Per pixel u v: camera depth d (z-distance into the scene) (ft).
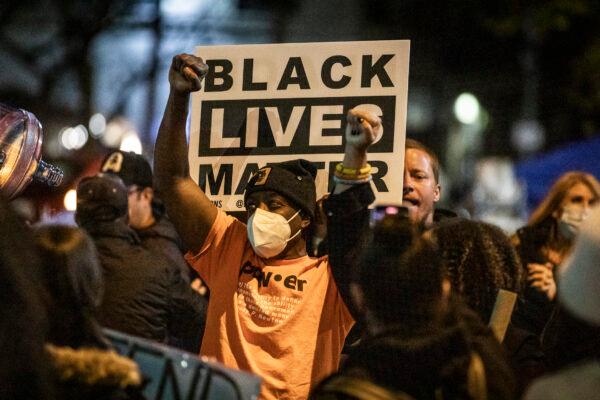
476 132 89.56
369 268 14.53
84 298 14.17
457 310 14.49
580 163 47.67
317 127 20.62
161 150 19.39
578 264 12.66
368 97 20.49
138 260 20.98
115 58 76.33
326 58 20.79
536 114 85.10
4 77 70.03
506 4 78.33
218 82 21.15
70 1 62.23
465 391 13.67
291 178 19.20
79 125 59.77
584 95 79.05
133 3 64.49
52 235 14.12
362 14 89.86
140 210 25.44
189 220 19.52
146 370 15.15
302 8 88.38
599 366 12.75
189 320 21.76
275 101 20.89
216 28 75.51
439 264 14.66
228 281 19.26
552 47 82.74
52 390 12.12
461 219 18.02
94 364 13.14
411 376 13.78
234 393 15.05
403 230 14.67
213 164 20.92
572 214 25.20
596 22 78.84
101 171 25.31
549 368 14.88
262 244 18.81
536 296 22.81
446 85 93.97
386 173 20.11
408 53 20.47
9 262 12.04
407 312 14.29
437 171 22.77
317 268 19.16
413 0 89.71
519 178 48.91
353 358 14.15
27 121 19.47
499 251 17.65
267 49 21.03
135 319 20.52
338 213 18.26
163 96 70.38
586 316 12.62
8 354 11.78
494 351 14.20
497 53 91.30
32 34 72.59
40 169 20.22
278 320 18.65
